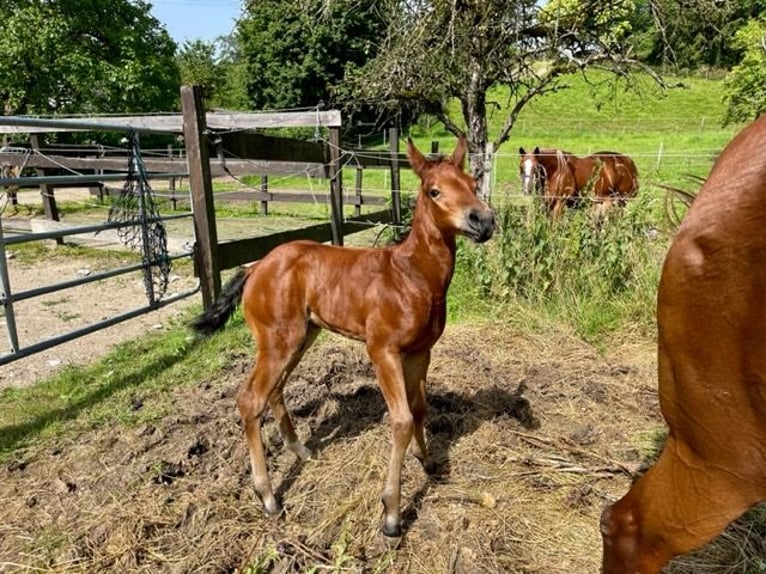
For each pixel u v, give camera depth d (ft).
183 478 9.52
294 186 53.11
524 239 17.53
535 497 8.94
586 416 11.47
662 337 4.59
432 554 7.76
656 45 30.81
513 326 16.30
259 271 8.88
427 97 26.25
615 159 27.43
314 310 8.77
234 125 21.85
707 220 4.20
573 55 25.84
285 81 95.40
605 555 5.44
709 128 80.28
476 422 11.16
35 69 51.34
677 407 4.56
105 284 22.44
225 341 15.71
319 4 27.99
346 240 28.09
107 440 10.62
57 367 14.42
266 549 7.85
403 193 35.73
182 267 25.05
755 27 43.93
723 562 7.52
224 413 11.61
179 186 46.14
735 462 4.32
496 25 23.52
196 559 7.71
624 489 9.14
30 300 20.16
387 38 25.48
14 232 31.53
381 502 8.75
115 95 55.57
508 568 7.51
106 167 30.09
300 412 11.55
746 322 3.98
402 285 7.91
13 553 7.87
